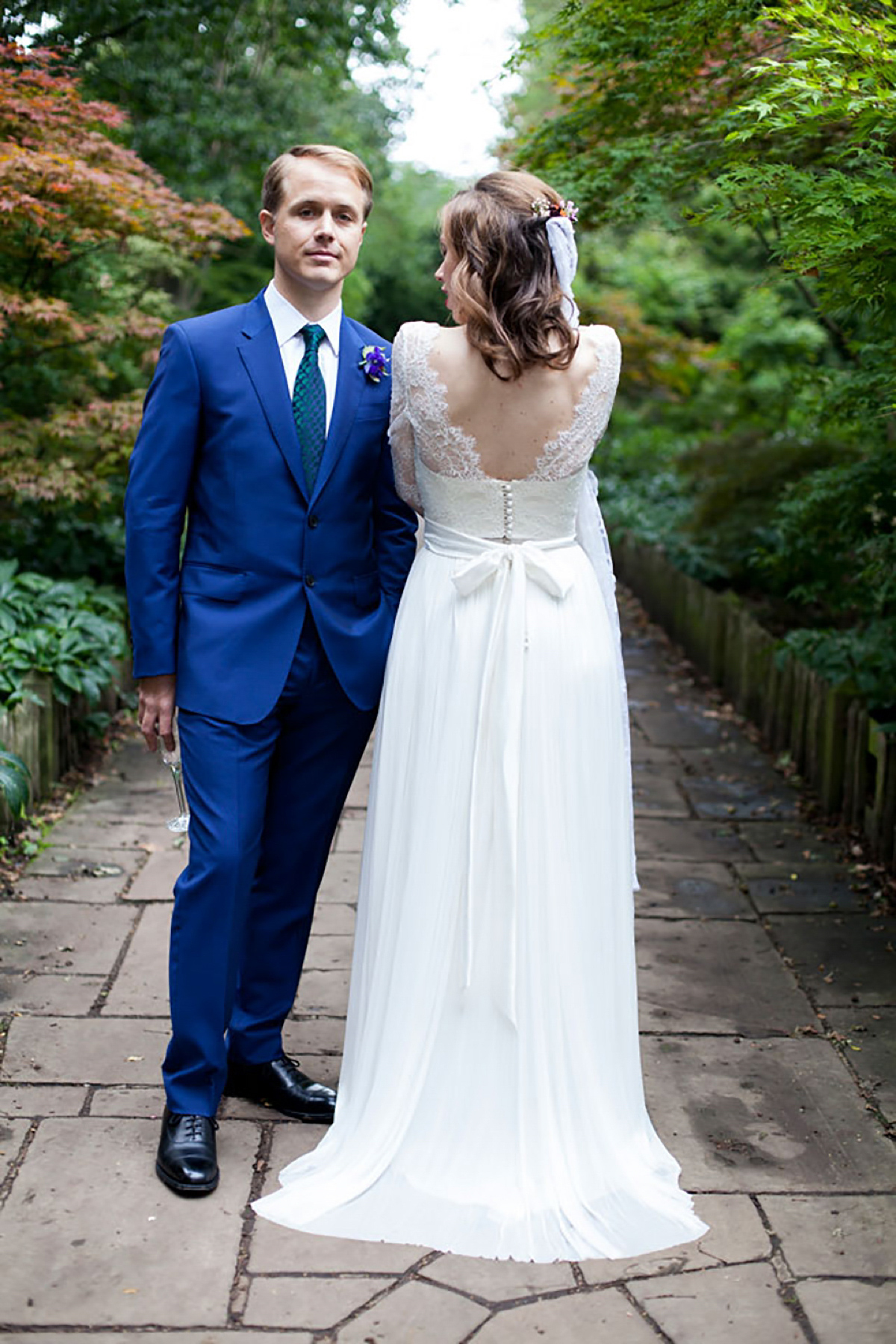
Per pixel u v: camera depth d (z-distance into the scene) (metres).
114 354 6.48
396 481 2.43
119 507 6.48
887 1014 3.12
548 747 2.28
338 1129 2.40
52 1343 1.90
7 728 4.02
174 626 2.39
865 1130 2.59
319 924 3.59
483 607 2.29
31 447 5.43
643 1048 2.93
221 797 2.34
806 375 5.28
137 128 7.18
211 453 2.38
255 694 2.37
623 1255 2.15
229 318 2.37
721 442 8.63
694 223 3.63
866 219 3.02
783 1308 2.04
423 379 2.21
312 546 2.41
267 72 8.10
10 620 4.67
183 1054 2.37
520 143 4.90
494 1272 2.10
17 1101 2.58
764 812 4.69
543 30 4.25
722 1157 2.47
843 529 4.99
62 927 3.45
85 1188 2.29
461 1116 2.26
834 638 5.31
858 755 4.45
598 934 2.34
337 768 2.54
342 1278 2.08
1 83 4.88
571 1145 2.29
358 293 12.59
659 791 4.93
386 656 2.53
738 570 7.74
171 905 3.64
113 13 6.48
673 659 7.38
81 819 4.34
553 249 2.12
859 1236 2.23
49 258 5.45
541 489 2.28
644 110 4.39
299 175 2.30
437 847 2.28
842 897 3.89
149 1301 2.00
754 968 3.38
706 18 3.76
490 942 2.25
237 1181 2.34
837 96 2.86
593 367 2.24
